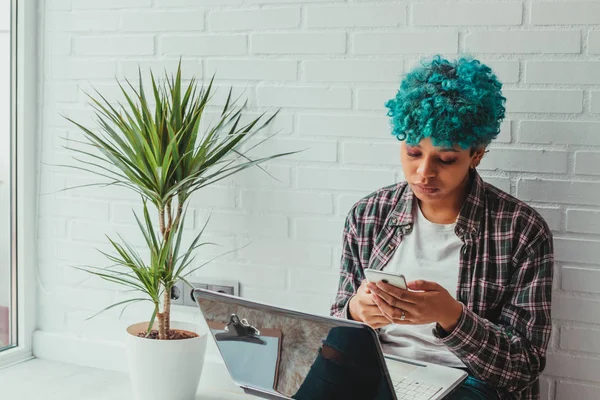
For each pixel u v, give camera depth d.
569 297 1.95
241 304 1.51
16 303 2.58
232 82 2.23
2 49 2.49
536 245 1.69
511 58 1.95
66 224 2.50
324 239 2.18
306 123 2.16
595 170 1.91
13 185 2.53
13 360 2.53
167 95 2.09
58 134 2.47
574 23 1.89
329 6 2.11
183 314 2.37
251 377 1.67
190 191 2.11
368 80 2.09
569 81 1.91
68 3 2.41
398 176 2.09
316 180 2.17
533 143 1.95
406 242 1.79
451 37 1.99
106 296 2.47
